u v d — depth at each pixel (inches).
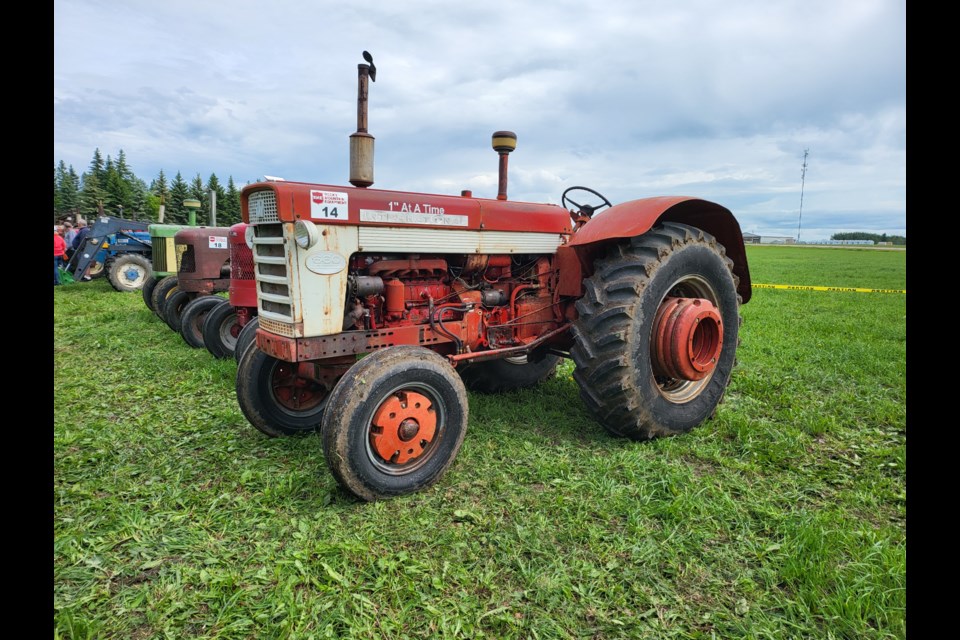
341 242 116.6
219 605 78.9
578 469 123.0
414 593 80.6
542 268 158.2
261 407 137.9
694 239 144.0
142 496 110.6
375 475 106.4
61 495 109.1
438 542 93.6
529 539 94.7
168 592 80.7
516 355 146.4
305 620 75.2
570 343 158.1
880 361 226.2
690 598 81.6
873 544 90.2
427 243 129.9
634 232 128.9
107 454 131.1
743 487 113.3
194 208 366.9
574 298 157.5
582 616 77.9
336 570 86.3
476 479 118.1
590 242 134.7
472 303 140.7
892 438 143.4
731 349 156.3
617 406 132.6
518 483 116.5
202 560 89.2
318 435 143.9
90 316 345.1
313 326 114.4
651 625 75.9
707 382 151.6
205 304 254.5
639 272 133.1
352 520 100.9
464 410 118.1
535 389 188.7
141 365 219.5
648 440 140.0
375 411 107.3
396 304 128.0
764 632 73.8
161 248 343.3
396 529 97.9
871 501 108.4
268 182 111.7
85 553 90.1
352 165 124.2
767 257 1690.5
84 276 527.5
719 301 153.0
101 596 80.4
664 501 107.6
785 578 84.5
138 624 75.6
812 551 88.7
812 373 207.5
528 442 136.9
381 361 107.9
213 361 225.0
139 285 482.6
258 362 136.2
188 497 109.3
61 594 80.3
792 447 135.5
